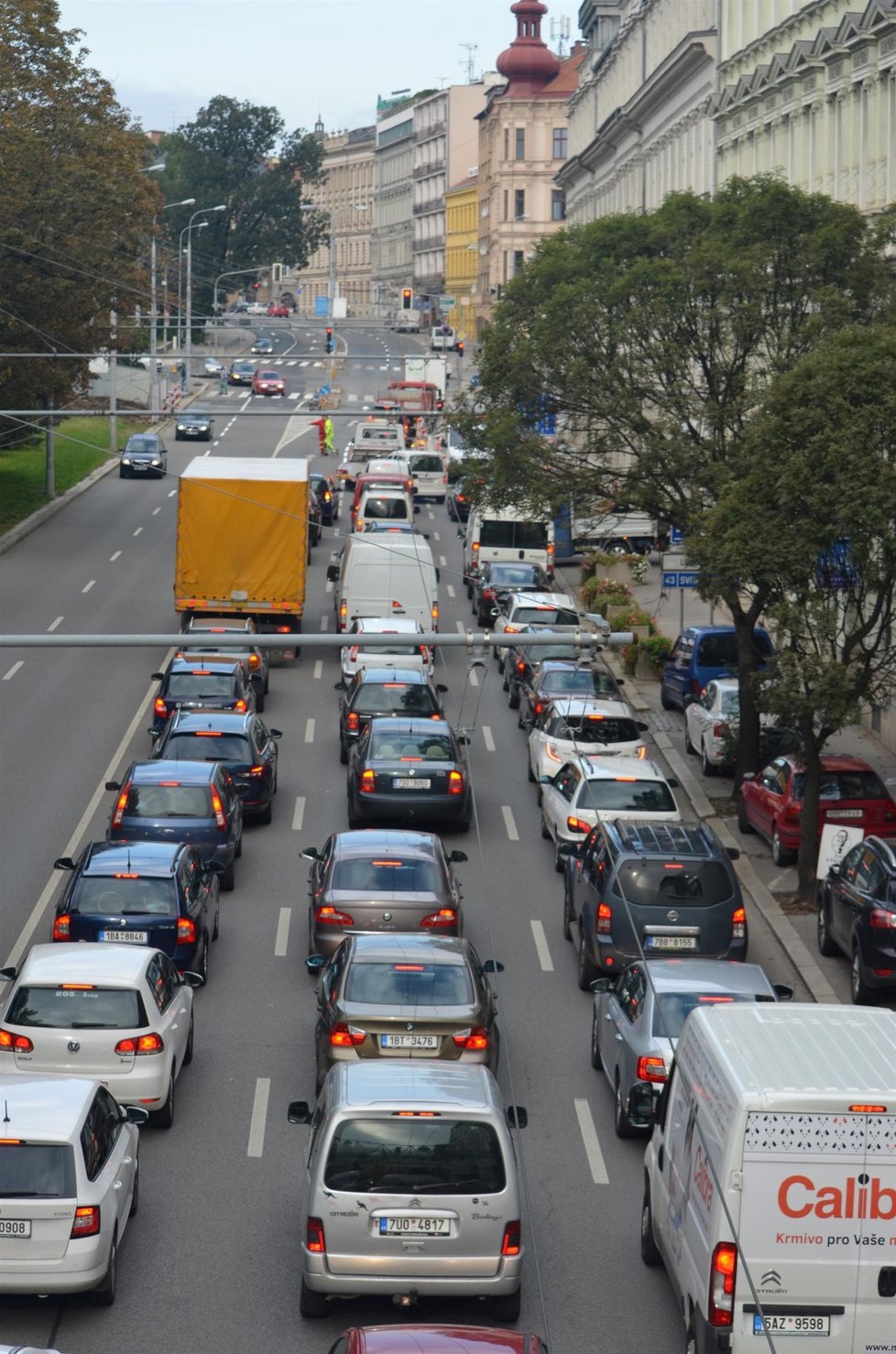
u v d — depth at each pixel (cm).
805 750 3941
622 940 3269
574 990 3466
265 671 6147
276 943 3694
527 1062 3052
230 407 17375
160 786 3981
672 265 4738
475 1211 1959
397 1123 1981
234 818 4147
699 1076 1853
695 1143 1841
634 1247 2297
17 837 4447
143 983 2612
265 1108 2775
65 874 4125
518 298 5166
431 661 6412
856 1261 1659
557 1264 2233
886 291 4631
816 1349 1661
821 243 4628
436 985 2625
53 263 9275
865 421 3456
